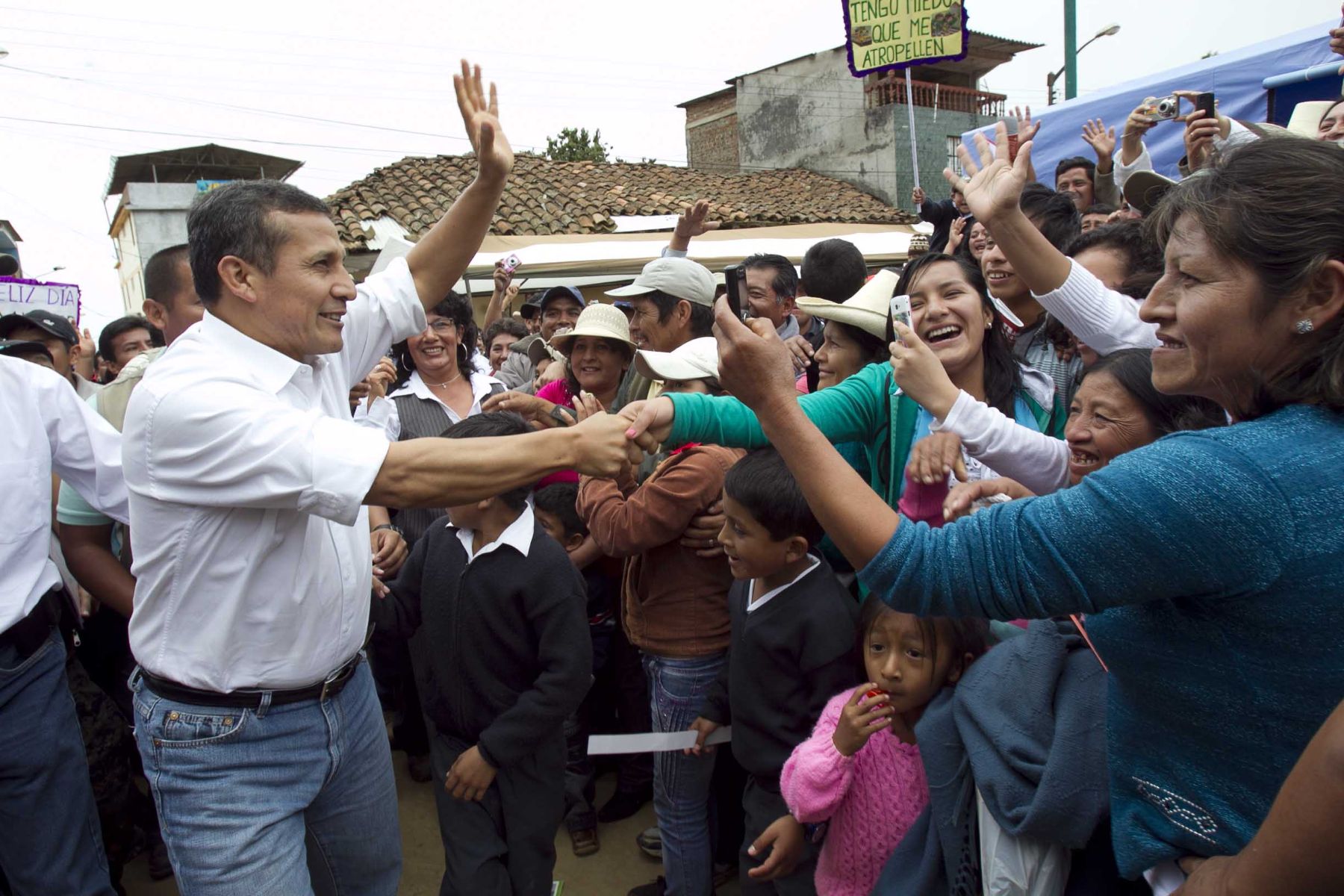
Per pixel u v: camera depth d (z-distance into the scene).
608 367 3.20
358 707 1.90
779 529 1.95
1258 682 0.96
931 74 17.86
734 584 2.22
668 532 2.30
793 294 3.30
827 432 2.10
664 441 1.80
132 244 20.56
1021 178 1.92
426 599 2.27
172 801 1.67
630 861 2.81
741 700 2.11
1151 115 3.39
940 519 1.92
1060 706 1.43
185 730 1.65
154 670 1.67
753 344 1.17
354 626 1.80
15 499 2.08
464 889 2.14
